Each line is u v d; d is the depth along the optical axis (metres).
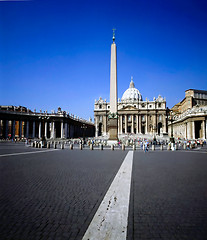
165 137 80.81
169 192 6.93
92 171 10.77
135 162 14.84
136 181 8.55
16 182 8.23
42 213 5.10
